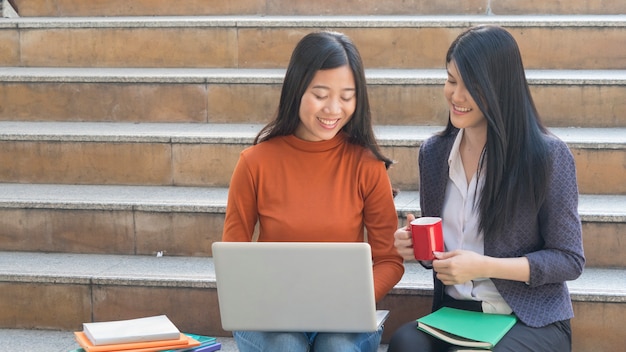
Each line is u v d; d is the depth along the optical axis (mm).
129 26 4836
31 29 4918
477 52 2689
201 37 4801
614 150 3793
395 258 2965
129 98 4492
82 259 3768
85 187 4121
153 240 3795
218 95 4434
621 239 3504
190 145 4062
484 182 2824
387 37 4660
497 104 2701
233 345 3402
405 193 3906
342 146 2975
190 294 3479
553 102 4211
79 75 4504
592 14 4953
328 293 2609
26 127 4367
